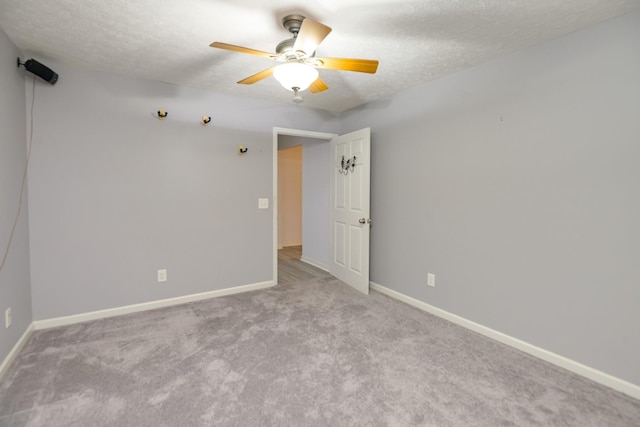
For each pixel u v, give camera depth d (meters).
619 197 1.93
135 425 1.63
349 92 3.38
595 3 1.77
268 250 3.86
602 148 1.98
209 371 2.10
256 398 1.84
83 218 2.81
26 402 1.78
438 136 2.98
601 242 2.00
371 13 1.88
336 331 2.70
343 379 2.03
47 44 2.32
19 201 2.40
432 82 3.02
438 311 3.03
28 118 2.55
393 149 3.46
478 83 2.64
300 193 6.84
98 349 2.36
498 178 2.52
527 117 2.33
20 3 1.81
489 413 1.74
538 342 2.32
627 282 1.91
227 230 3.55
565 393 1.91
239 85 3.18
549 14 1.88
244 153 3.61
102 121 2.85
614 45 1.92
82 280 2.83
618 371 1.95
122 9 1.87
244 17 1.94
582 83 2.05
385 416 1.71
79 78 2.73
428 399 1.85
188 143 3.27
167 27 2.07
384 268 3.64
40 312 2.68
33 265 2.63
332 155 4.23
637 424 1.66
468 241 2.76
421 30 2.08
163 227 3.19
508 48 2.33
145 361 2.21
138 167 3.03
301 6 1.81
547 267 2.26
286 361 2.23
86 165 2.80
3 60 2.13
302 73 1.89
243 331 2.68
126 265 3.02
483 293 2.66
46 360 2.21
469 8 1.83
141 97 3.00
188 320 2.89
